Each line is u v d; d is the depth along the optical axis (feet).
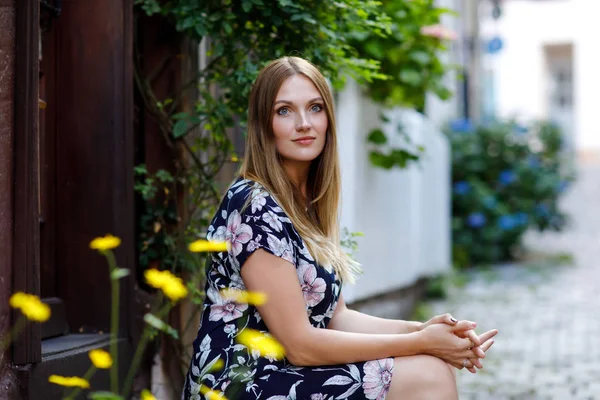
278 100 9.56
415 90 21.12
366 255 20.97
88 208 11.78
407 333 10.14
